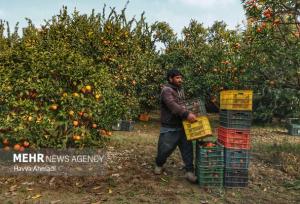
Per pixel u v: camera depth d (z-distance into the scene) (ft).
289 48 28.58
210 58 46.57
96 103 22.75
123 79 45.19
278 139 39.63
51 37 43.32
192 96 48.37
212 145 21.84
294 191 22.00
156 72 49.16
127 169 24.27
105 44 45.65
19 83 22.07
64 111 22.13
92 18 46.98
